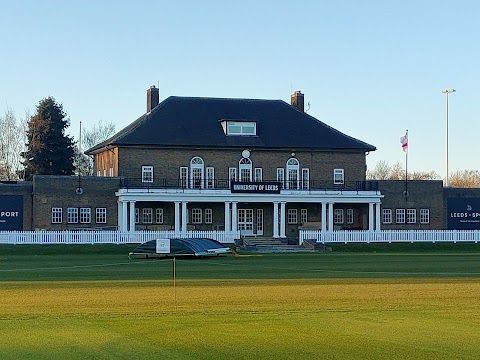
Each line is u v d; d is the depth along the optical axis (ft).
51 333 69.56
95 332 70.03
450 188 284.82
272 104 291.58
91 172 471.62
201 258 190.49
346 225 278.67
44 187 253.65
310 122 286.87
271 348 62.90
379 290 105.09
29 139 369.50
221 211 269.85
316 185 277.44
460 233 251.80
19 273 138.10
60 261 176.35
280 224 266.57
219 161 269.85
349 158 280.92
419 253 217.56
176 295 99.25
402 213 279.90
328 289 106.73
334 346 63.57
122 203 251.80
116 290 106.11
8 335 68.59
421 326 72.79
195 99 285.02
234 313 81.46
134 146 261.65
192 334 68.95
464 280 121.70
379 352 61.26
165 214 265.34
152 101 292.20
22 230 252.21
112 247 223.51
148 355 60.29
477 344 64.23
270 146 271.28
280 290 105.60
